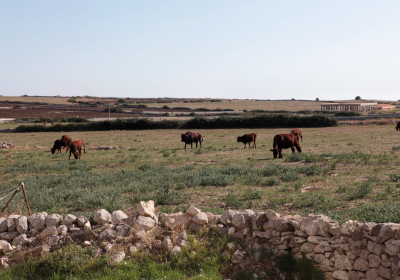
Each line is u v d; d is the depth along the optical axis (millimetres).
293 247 6191
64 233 7746
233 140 36562
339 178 13266
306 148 25984
